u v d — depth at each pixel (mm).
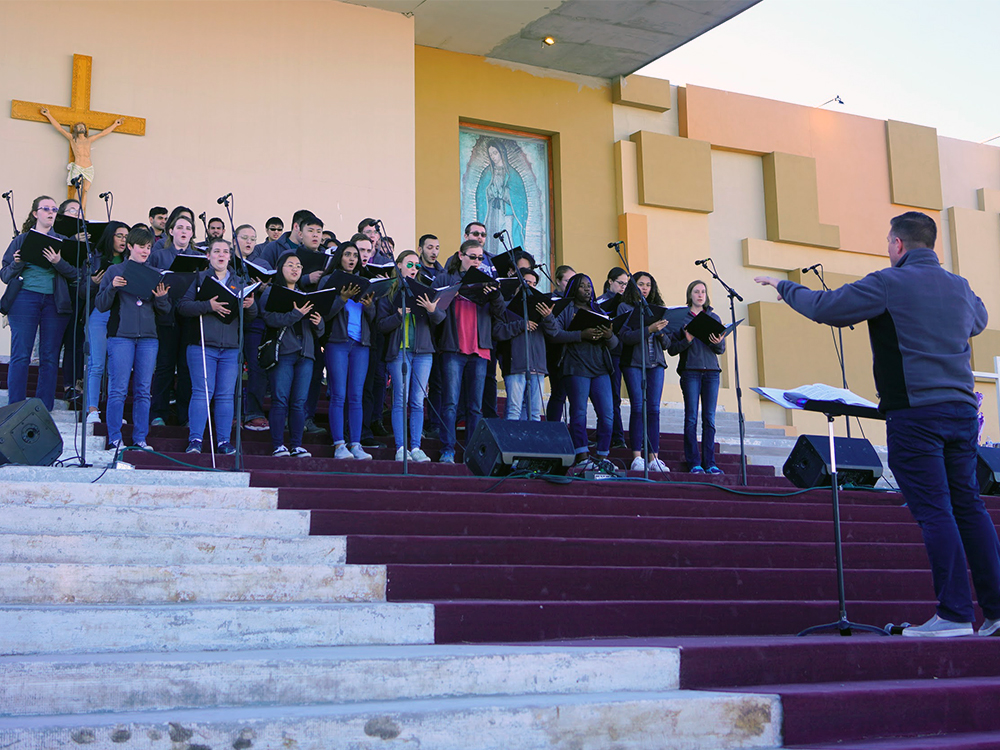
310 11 12133
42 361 7324
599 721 3203
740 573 5102
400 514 5250
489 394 8445
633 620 4469
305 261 7406
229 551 4625
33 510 4648
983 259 16406
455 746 3039
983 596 4320
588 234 14102
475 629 4156
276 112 11758
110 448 6555
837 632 4809
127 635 3682
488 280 6801
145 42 11281
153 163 11125
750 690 3562
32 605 3896
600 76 14617
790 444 11352
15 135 10633
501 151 14078
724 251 14898
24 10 10859
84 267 7223
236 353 6805
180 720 2850
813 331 14867
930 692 3576
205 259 6895
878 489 7613
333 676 3326
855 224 15719
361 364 7199
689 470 8367
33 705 3074
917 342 4281
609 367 7992
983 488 7637
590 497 6043
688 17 12945
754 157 15438
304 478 5824
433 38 13414
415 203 12930
